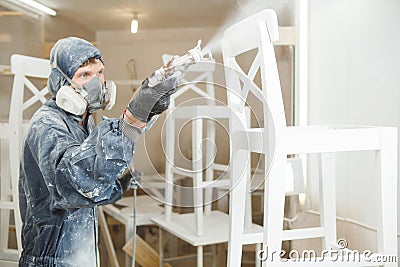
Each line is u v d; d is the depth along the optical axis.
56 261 1.31
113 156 1.14
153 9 2.28
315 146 1.31
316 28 2.22
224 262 2.37
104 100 1.34
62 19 2.28
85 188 1.16
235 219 1.49
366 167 1.94
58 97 1.27
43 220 1.32
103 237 2.32
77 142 1.24
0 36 2.26
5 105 2.19
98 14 2.28
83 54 1.30
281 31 2.27
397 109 1.81
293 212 2.28
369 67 1.94
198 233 1.97
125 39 2.28
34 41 2.27
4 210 2.12
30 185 1.31
